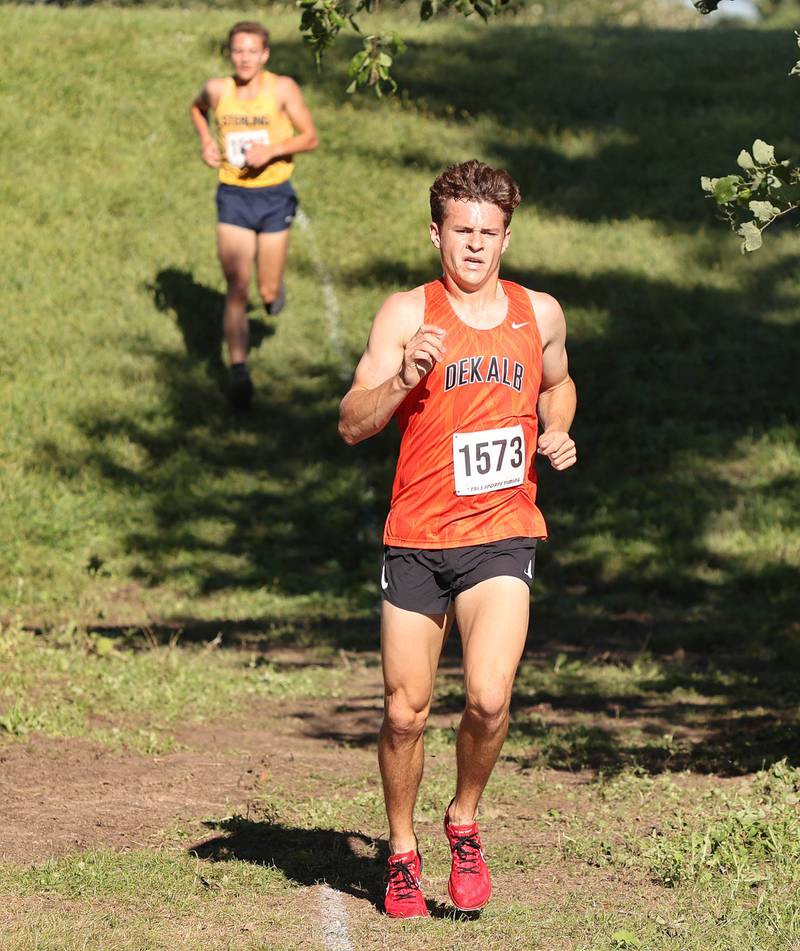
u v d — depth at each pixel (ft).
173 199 208.54
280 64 253.03
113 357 175.42
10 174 208.03
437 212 52.47
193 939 50.44
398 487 52.80
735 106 249.75
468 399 51.39
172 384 173.06
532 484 53.78
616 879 60.08
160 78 241.35
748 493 159.43
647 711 98.63
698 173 225.76
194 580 139.13
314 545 149.79
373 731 91.25
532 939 51.13
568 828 68.80
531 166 229.45
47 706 88.89
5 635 107.14
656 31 314.35
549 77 263.29
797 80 261.24
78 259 191.72
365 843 65.62
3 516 144.36
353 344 184.03
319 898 56.44
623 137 238.48
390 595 52.39
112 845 63.36
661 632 126.82
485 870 52.65
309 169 221.05
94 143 219.20
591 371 182.50
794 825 63.52
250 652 115.03
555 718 96.48
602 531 153.07
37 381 168.35
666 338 189.06
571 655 118.73
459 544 51.49
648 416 174.81
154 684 98.94
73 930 50.83
